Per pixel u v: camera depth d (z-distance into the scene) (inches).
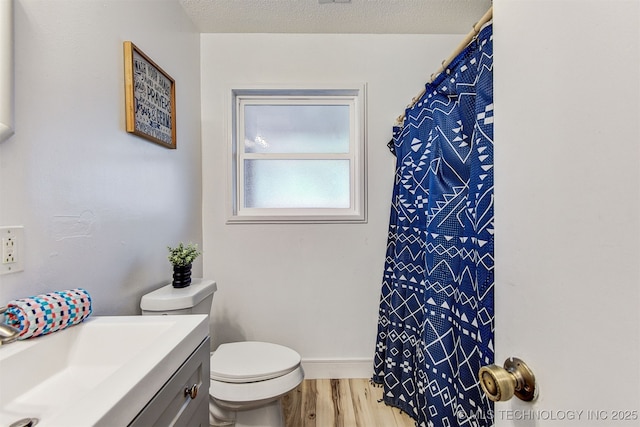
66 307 28.9
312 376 73.7
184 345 28.0
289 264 74.4
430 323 48.1
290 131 79.3
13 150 27.8
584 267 14.7
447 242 46.6
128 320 32.4
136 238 46.8
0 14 26.1
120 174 42.8
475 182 37.8
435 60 74.8
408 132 64.4
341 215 74.2
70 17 34.2
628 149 12.6
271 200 79.1
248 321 74.2
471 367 39.4
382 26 71.4
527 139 18.9
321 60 74.1
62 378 28.1
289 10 65.5
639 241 12.2
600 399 13.7
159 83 52.8
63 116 33.2
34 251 29.8
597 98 14.1
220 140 74.1
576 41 15.2
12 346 25.5
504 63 21.4
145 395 21.6
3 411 23.1
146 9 49.8
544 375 17.1
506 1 21.1
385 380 64.7
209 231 74.1
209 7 64.2
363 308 74.9
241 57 73.7
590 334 14.3
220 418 48.3
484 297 35.2
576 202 15.2
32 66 29.6
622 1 12.9
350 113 78.4
